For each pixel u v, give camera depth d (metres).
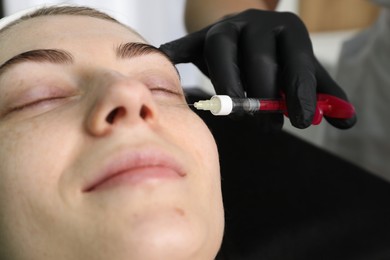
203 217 0.53
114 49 0.62
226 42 0.84
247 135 1.21
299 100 0.71
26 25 0.68
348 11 2.31
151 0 1.83
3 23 0.75
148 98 0.51
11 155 0.52
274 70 0.81
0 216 0.53
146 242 0.46
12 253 0.54
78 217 0.48
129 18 1.81
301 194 1.01
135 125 0.50
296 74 0.75
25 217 0.51
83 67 0.59
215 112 0.70
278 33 0.88
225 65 0.80
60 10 0.76
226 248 0.90
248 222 0.95
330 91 0.82
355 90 1.46
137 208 0.47
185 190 0.51
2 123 0.56
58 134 0.51
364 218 0.95
